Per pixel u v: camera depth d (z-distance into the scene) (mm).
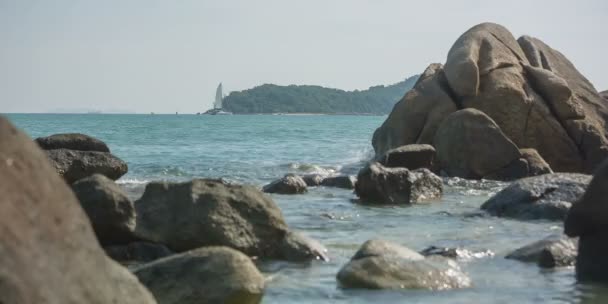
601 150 35781
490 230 18734
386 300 11398
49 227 5727
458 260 14641
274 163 41594
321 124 153125
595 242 12969
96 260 6078
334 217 20984
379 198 24797
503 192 21891
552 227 19156
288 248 14930
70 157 26109
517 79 37188
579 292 12023
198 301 10844
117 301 6098
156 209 15133
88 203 14586
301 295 11703
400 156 31078
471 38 39062
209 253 11406
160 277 11148
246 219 15055
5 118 6055
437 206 24188
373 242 13805
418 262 12789
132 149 54406
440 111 36844
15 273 5160
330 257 15078
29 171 5855
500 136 33531
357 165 40031
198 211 14859
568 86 36812
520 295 11820
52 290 5379
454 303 11266
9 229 5367
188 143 64688
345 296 11648
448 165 34281
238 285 10977
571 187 21125
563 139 36094
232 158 45688
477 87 36844
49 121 158125
